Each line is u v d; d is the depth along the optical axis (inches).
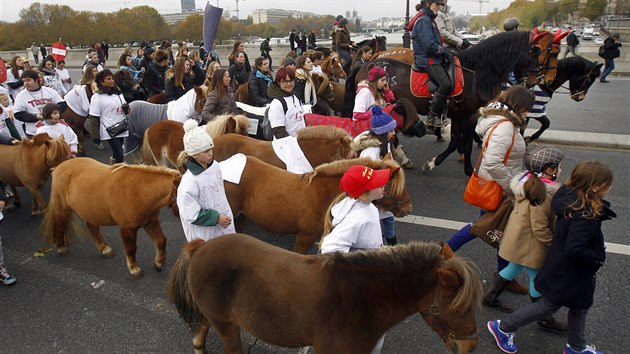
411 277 98.7
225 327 122.0
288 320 105.0
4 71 336.8
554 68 289.0
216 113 256.4
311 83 306.3
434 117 268.2
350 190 111.6
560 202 121.8
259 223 169.6
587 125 387.9
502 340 142.8
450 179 285.1
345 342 101.7
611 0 2327.8
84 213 188.5
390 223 182.5
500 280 157.9
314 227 160.9
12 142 241.9
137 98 374.6
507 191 157.2
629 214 227.8
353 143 177.2
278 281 105.8
